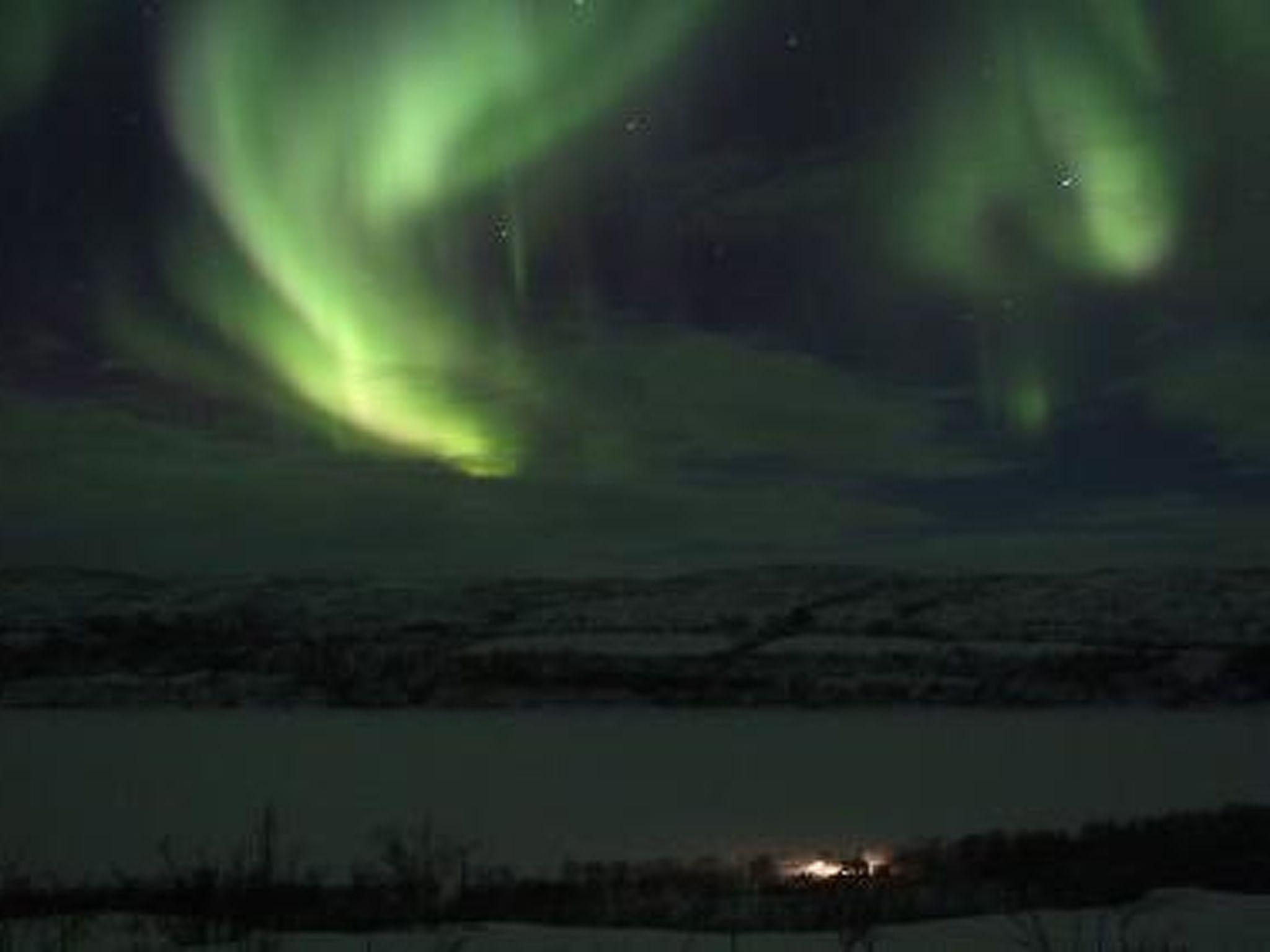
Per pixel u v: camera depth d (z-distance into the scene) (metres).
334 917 21.39
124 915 21.66
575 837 40.34
